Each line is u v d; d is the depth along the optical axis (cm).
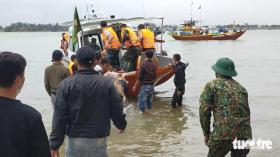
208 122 548
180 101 1277
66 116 488
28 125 302
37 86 1884
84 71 494
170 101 1385
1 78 302
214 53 4338
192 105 1309
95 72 499
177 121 1077
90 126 484
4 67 301
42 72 2583
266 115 1141
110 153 799
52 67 927
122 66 1355
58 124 485
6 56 303
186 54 4181
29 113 304
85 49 495
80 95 483
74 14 1036
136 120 1092
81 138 484
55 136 485
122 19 1531
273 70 2536
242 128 530
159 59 1491
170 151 812
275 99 1420
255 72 2414
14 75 304
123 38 1352
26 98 1536
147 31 1345
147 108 1204
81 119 484
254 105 1307
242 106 535
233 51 4694
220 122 530
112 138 909
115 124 509
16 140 298
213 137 534
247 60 3394
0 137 297
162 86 1770
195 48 5297
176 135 934
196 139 900
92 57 495
